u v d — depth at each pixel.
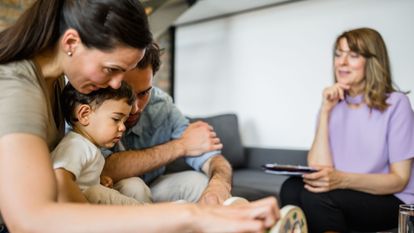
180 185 1.34
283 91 3.21
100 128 1.08
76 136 1.01
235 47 3.54
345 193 1.41
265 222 0.58
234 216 0.57
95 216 0.58
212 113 3.74
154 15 2.97
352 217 1.42
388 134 1.50
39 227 0.58
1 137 0.65
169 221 0.57
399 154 1.46
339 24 2.89
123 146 1.41
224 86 3.63
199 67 3.85
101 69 0.78
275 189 2.25
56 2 0.80
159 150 1.32
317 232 1.45
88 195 0.96
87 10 0.75
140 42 0.78
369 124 1.54
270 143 3.30
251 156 3.15
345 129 1.60
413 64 2.58
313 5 3.02
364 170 1.53
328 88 1.64
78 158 0.93
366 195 1.41
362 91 1.59
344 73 1.60
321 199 1.42
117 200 1.01
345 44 1.59
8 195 0.60
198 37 3.85
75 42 0.77
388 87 1.55
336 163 1.60
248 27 3.44
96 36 0.74
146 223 0.57
